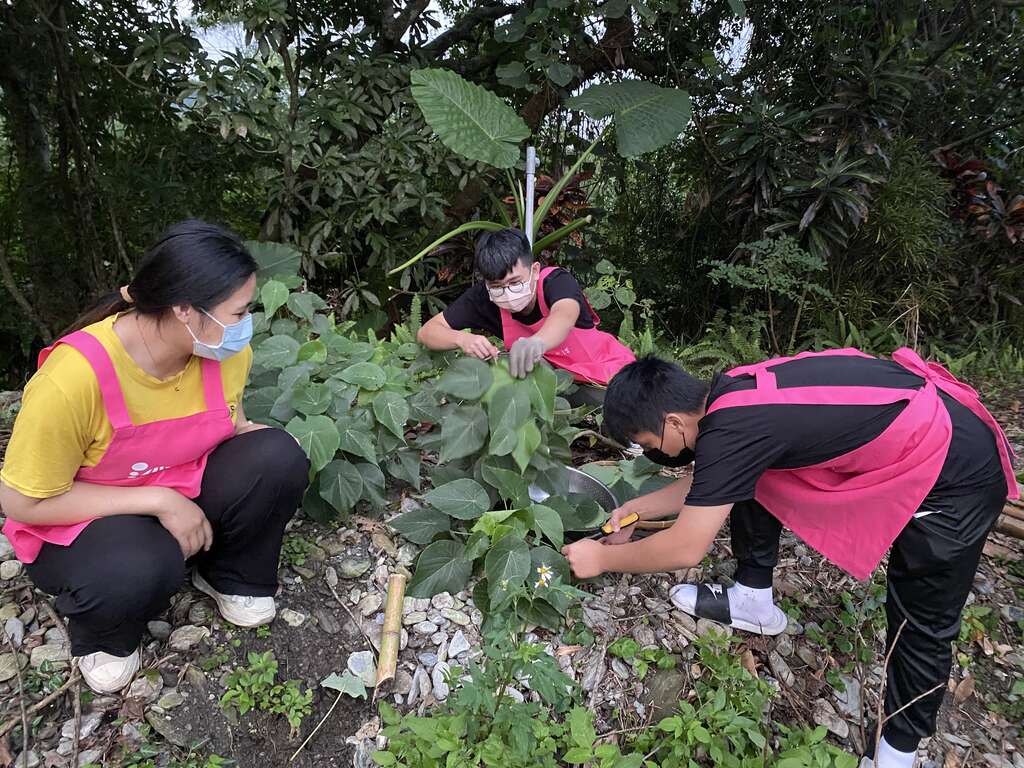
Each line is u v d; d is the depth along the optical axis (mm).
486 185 4441
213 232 1328
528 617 1940
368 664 1831
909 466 1587
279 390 2201
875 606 2342
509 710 1576
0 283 4621
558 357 2875
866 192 4352
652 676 1959
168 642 1769
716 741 1718
